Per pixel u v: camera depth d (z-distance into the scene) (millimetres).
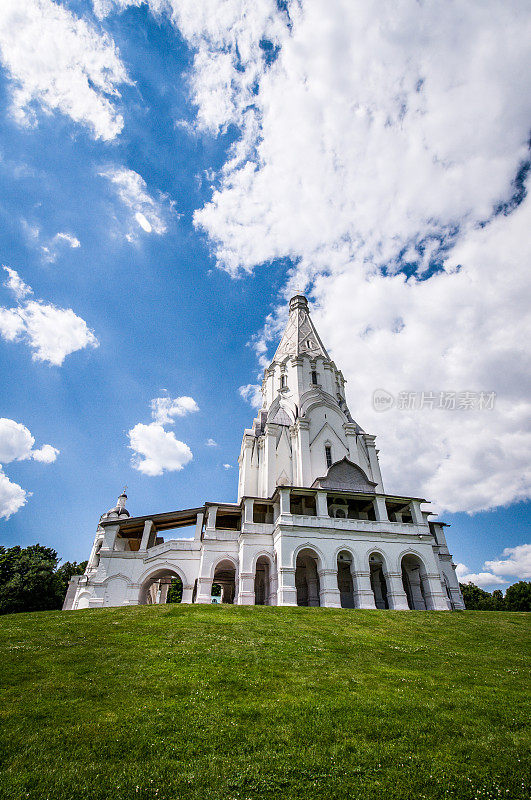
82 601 40188
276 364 56094
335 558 32219
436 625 24359
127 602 32375
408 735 9938
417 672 15180
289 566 30906
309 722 10422
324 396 50219
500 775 8461
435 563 34062
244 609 25297
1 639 17734
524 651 19359
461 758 9023
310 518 33562
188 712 10773
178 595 72938
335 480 38594
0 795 7453
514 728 10469
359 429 50969
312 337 59188
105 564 33625
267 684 13023
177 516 37531
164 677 13289
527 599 64688
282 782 8102
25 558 55750
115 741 9281
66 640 17594
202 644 17188
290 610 25609
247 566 32750
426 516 39844
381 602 37625
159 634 18734
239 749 9164
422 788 8047
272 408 51469
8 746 8977
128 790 7715
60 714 10492
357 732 10008
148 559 34344
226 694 12125
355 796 7789
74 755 8742
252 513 35938
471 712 11344
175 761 8656
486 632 23125
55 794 7559
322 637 19562
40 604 52000
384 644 19156
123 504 51688
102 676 13273
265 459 44188
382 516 35531
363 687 13078
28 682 12695
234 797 7629
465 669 15938
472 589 78875
